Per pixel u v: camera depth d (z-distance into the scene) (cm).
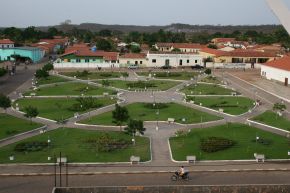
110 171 3478
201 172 3488
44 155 3872
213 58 12500
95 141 4309
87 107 5978
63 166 3594
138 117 5528
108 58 12019
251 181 3269
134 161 3684
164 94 7450
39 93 7425
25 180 3281
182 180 3281
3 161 3697
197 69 11569
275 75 9219
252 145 4234
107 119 5347
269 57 12400
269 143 4297
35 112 5059
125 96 7188
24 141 4331
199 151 4034
